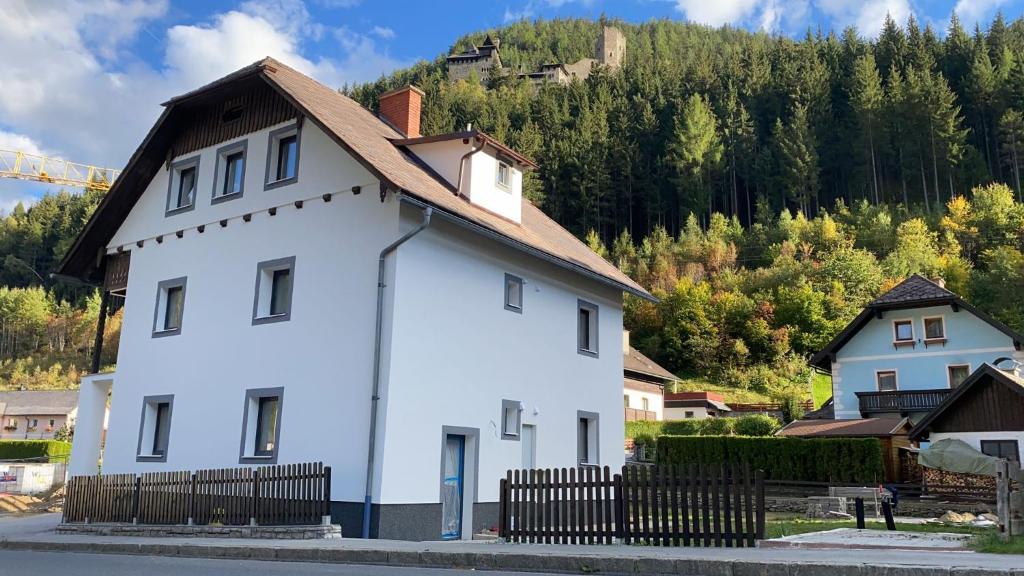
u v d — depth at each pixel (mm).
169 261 19750
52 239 143250
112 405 19656
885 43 120875
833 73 116250
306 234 17203
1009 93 99062
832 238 85062
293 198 17578
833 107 111375
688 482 10938
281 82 17906
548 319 20297
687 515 10836
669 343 74688
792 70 114562
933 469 25609
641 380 52531
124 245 20953
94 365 21125
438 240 16859
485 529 17062
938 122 94812
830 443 29234
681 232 94500
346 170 16797
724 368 71000
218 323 18203
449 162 18766
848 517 22594
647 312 77625
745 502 10484
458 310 17125
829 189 102750
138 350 19625
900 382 37562
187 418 18062
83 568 10031
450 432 16391
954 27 118500
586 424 21641
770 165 101188
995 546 9430
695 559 8320
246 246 18234
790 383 66688
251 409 17062
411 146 19453
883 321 38656
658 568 8523
